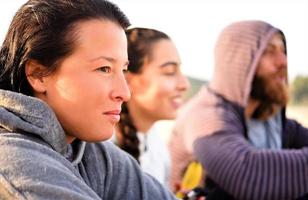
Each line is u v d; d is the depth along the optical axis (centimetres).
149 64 157
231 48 178
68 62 80
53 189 74
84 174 90
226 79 177
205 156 168
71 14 81
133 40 158
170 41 160
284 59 180
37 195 73
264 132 181
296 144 187
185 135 183
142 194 97
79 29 80
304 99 874
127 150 153
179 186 183
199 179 175
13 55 83
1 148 76
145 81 157
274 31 176
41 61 81
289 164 158
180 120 189
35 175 74
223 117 170
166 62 158
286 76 182
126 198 96
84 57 80
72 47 80
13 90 83
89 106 81
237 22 181
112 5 84
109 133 83
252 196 160
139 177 99
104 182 94
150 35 158
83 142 89
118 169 97
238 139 165
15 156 75
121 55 82
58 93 81
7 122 78
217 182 166
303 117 742
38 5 83
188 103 197
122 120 154
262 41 175
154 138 168
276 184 158
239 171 161
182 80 161
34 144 78
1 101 80
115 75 82
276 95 180
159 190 101
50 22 80
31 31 81
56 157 79
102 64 81
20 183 73
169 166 178
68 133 84
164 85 157
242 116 174
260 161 159
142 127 160
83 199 76
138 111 158
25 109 79
